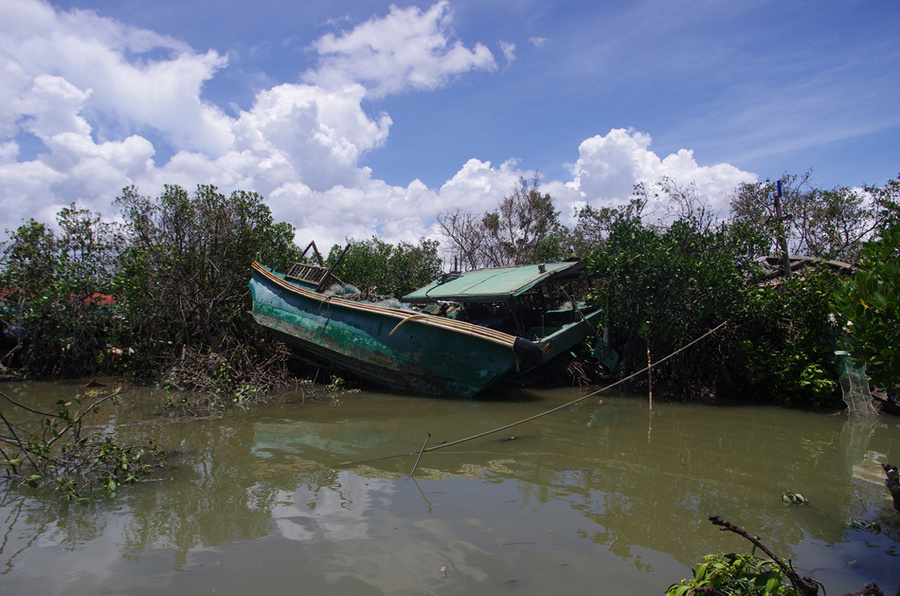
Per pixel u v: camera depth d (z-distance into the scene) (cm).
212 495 428
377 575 302
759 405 801
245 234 1270
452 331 830
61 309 1130
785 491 435
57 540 351
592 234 1569
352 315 958
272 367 1076
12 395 933
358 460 523
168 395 906
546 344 848
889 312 329
